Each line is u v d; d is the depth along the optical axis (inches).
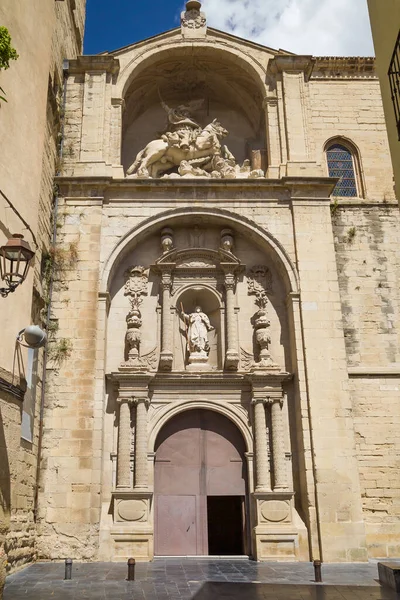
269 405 716.7
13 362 528.1
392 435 711.1
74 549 631.2
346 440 682.8
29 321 576.4
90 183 768.3
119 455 682.8
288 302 751.7
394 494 690.8
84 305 720.3
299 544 655.1
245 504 705.0
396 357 749.9
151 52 871.1
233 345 738.8
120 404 700.7
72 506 644.7
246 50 879.7
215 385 730.8
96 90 831.7
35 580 508.7
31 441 617.9
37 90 626.8
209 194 784.3
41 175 643.5
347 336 754.2
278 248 764.0
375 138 873.5
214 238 794.2
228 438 727.1
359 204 817.5
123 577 529.0
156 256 785.6
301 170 801.6
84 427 671.8
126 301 762.8
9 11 560.1
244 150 931.3
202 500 705.6
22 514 581.3
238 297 772.0
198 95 958.4
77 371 692.7
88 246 746.8
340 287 776.3
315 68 903.1
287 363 742.5
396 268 790.5
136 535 649.6
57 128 784.9
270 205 783.1
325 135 872.3
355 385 728.3
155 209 776.3
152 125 942.4
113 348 740.7
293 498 679.7
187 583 497.4
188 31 885.2
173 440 723.4
